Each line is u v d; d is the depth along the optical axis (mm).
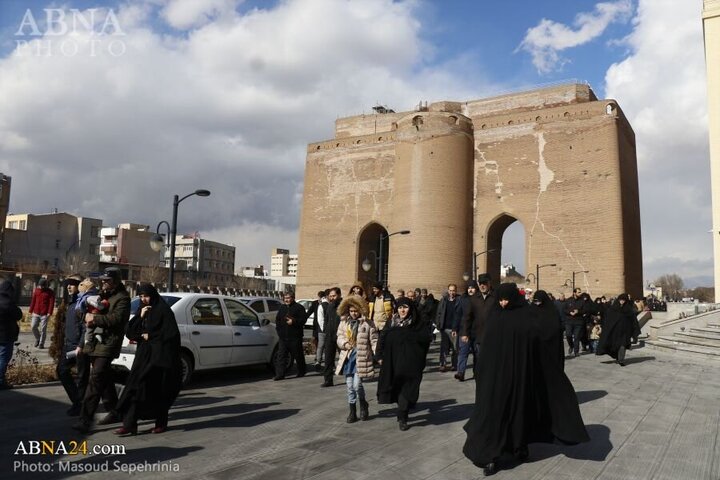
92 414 6180
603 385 9789
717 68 25531
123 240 80188
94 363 6207
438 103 45125
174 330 6227
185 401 8102
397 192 39438
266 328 10992
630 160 37750
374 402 8234
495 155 39094
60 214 68938
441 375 11367
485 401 5055
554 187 36156
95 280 7332
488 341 5281
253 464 5082
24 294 33250
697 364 13070
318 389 9430
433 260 36938
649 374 11281
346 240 43469
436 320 12125
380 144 43125
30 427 6387
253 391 9078
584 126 35625
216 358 9727
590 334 16266
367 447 5711
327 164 45812
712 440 6027
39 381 9109
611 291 32781
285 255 145125
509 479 4762
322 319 12133
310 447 5672
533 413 5164
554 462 5254
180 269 82562
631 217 36531
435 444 5867
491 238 39562
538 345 5242
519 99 42250
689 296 121562
